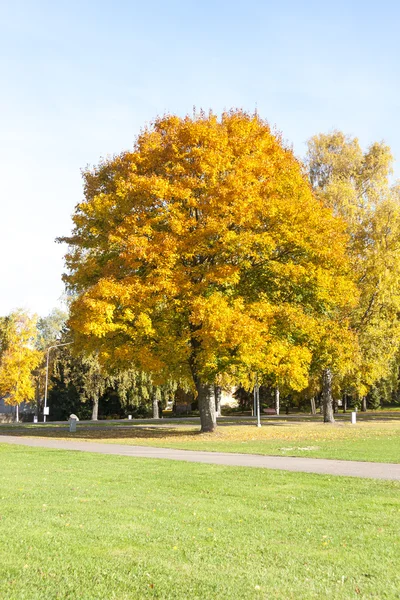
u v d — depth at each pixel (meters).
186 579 6.35
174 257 27.62
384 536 8.23
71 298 58.78
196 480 13.52
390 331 38.09
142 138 31.88
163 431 34.03
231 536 8.24
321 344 32.34
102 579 6.34
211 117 30.81
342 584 6.22
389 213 38.97
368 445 22.11
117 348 28.97
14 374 62.66
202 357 27.56
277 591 5.98
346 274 36.00
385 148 42.94
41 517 9.44
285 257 30.50
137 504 10.62
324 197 40.06
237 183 27.36
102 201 30.66
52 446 24.39
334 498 11.05
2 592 5.92
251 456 19.12
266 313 28.11
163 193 28.02
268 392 71.81
